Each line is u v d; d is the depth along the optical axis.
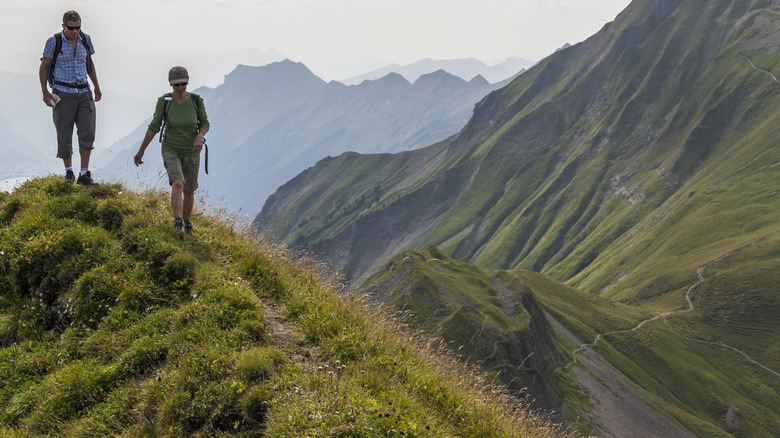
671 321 142.38
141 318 7.04
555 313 132.75
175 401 5.35
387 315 8.07
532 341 88.69
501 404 6.85
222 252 8.59
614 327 136.25
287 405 5.05
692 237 184.00
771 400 117.31
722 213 186.75
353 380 5.64
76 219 9.18
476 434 5.81
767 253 155.12
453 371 7.20
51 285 7.98
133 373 6.16
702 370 123.88
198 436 5.09
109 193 10.07
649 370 121.19
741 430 107.94
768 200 181.25
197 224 9.58
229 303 6.82
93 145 10.48
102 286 7.42
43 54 9.65
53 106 9.92
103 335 6.82
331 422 4.82
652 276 172.00
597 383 99.69
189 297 7.27
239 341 6.18
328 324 6.83
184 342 6.18
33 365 6.81
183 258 7.81
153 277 7.70
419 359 6.94
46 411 5.86
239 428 5.10
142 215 8.99
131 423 5.48
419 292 89.62
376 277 106.19
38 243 8.34
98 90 10.68
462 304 89.62
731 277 151.00
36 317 7.62
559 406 81.75
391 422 4.96
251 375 5.60
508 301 102.75
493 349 76.75
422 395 6.11
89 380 6.09
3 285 8.32
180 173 8.45
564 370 98.00
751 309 140.88
